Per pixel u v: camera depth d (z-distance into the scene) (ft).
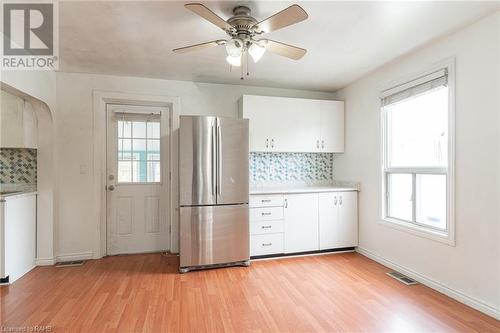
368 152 11.57
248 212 10.67
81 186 11.21
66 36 7.98
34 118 10.32
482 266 7.13
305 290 8.41
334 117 13.12
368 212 11.59
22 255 9.48
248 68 10.74
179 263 10.36
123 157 12.08
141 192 12.25
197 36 8.02
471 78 7.38
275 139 12.28
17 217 9.20
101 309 7.25
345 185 13.17
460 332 6.25
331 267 10.39
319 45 8.69
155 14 6.80
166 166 12.48
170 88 12.10
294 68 10.75
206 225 10.16
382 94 10.67
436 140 8.77
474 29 7.29
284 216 11.39
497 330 6.32
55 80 10.84
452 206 7.91
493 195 6.89
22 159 10.51
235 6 6.45
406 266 9.60
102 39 8.18
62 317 6.86
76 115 11.13
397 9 6.64
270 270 10.11
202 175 10.15
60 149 11.01
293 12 5.34
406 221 9.96
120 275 9.60
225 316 6.93
